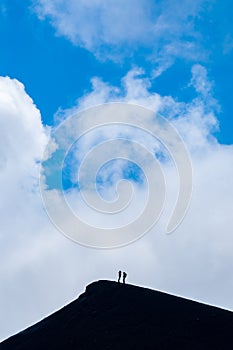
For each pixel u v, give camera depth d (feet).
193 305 192.85
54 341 175.11
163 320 179.52
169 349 158.81
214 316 182.29
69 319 190.29
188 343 162.50
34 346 175.52
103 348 162.09
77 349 164.66
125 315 185.16
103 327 177.27
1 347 185.98
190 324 176.14
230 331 170.71
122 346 162.40
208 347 159.84
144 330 172.14
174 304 193.16
